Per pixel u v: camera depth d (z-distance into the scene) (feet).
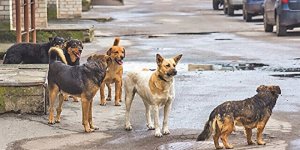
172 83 31.48
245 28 99.81
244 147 29.17
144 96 32.09
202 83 47.44
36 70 41.32
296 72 52.49
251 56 63.05
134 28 100.89
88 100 32.86
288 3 83.92
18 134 32.27
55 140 31.12
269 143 29.91
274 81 47.85
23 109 36.32
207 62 59.21
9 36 68.69
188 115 36.29
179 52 67.26
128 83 33.12
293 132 32.09
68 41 39.81
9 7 68.69
